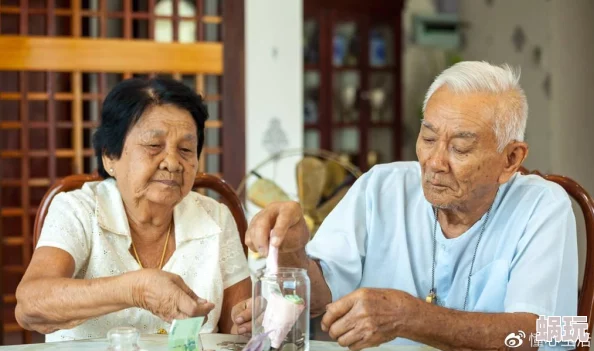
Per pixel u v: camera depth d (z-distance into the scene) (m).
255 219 1.59
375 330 1.42
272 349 1.37
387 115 5.85
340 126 5.69
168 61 3.65
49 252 1.72
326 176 2.83
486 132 1.64
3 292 3.55
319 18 5.59
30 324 1.62
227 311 1.91
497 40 5.80
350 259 1.90
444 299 1.88
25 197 3.54
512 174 1.72
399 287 1.90
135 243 1.85
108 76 3.64
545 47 5.43
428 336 1.47
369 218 1.94
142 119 1.73
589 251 1.93
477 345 1.50
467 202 1.74
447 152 1.67
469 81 1.66
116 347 1.39
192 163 1.78
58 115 3.78
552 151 5.40
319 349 1.57
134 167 1.74
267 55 3.96
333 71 5.62
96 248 1.79
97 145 1.81
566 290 1.70
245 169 3.84
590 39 5.25
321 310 1.87
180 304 1.47
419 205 1.92
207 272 1.87
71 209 1.79
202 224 1.89
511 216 1.81
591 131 5.26
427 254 1.89
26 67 3.47
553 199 1.79
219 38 3.78
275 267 1.53
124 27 3.60
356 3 5.67
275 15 3.96
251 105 3.94
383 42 5.82
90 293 1.53
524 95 1.71
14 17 3.78
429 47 6.15
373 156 5.87
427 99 1.71
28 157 3.52
